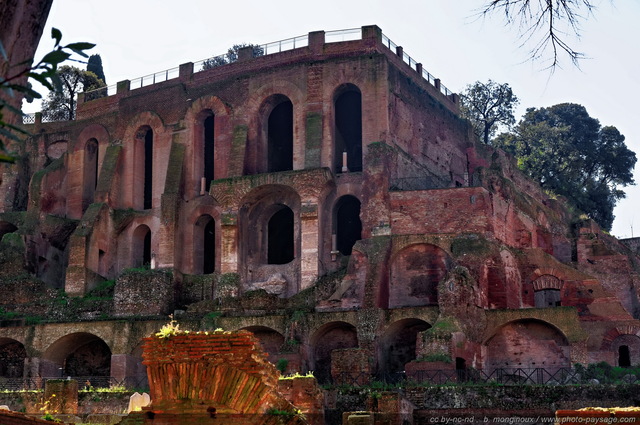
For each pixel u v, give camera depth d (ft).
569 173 297.94
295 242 209.46
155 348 69.31
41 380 185.98
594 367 160.15
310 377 125.18
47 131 262.88
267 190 212.02
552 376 158.30
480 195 189.06
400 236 191.72
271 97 223.71
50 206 239.30
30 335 194.80
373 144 200.44
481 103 310.04
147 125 237.04
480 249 183.42
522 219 209.15
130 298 200.13
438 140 232.94
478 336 172.24
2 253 219.82
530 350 173.37
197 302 202.18
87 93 252.01
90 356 199.93
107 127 244.22
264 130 225.56
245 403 67.77
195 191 225.76
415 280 189.88
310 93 217.36
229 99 226.99
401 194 194.49
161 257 216.74
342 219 215.72
